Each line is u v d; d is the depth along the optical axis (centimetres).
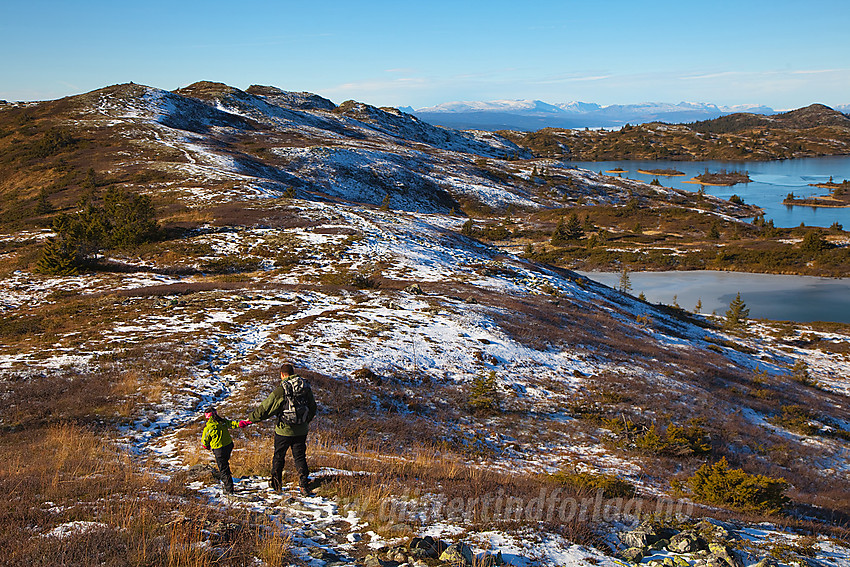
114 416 1374
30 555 528
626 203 13962
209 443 822
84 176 7706
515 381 2238
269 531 666
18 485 761
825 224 11875
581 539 722
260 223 5362
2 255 4447
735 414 2375
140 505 695
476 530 712
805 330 5156
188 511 689
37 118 11562
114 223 4675
